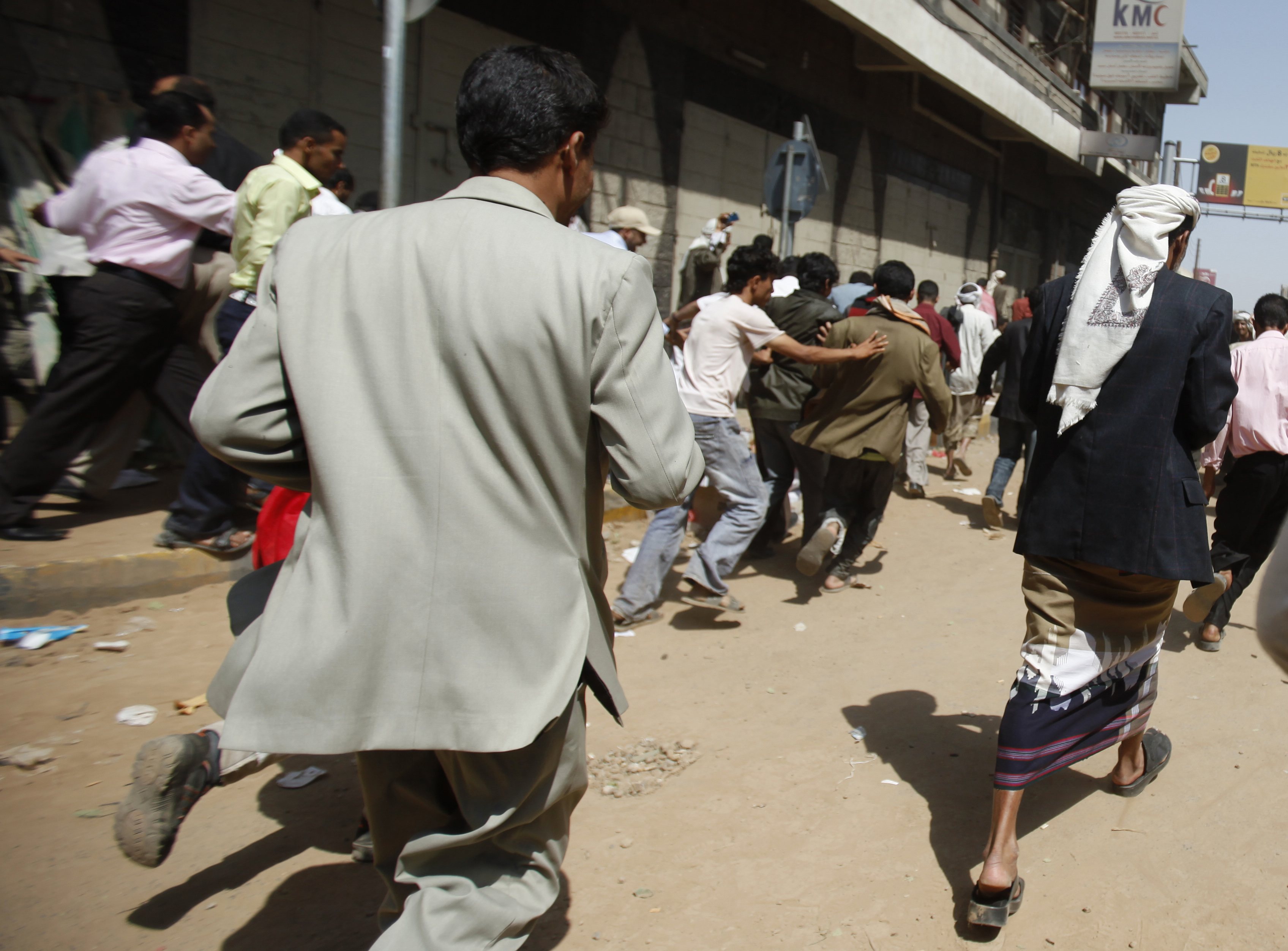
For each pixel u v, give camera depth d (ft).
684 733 11.39
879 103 48.65
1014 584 18.22
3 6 17.69
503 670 5.00
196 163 14.44
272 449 5.33
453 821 5.74
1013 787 8.05
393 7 12.97
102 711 10.88
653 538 14.78
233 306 14.90
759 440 18.58
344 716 4.91
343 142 14.90
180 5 20.61
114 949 7.25
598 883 8.39
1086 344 8.25
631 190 33.99
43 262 14.32
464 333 4.98
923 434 26.17
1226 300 8.11
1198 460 15.30
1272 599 5.21
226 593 14.47
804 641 14.71
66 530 14.76
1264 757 11.19
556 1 30.07
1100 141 60.13
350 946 7.40
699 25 35.83
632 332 5.06
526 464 5.07
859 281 26.71
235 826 9.00
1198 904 8.35
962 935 7.86
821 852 8.98
